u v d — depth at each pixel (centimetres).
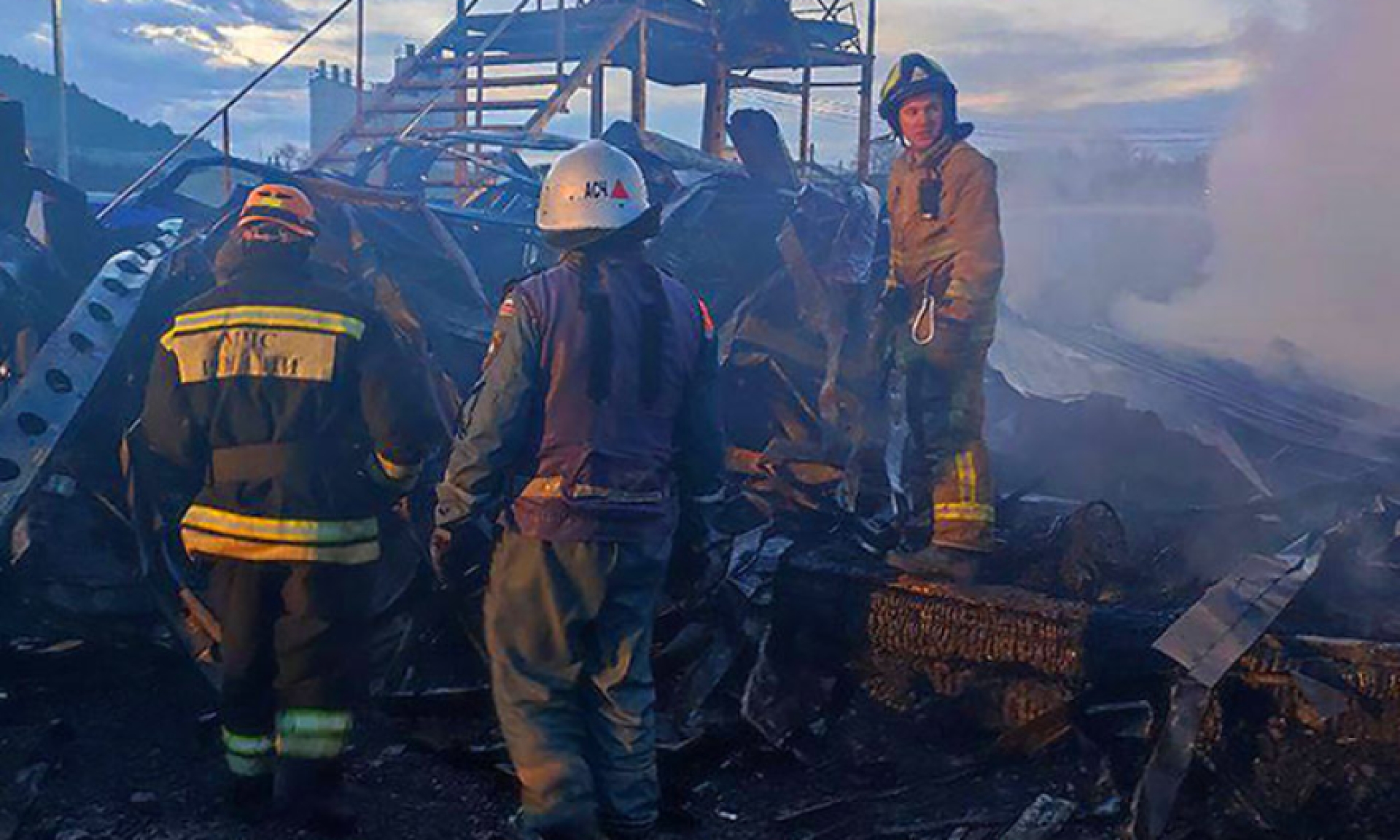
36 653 382
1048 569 416
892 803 339
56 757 340
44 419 426
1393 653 344
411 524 397
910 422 414
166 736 358
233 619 308
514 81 1141
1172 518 473
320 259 504
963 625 386
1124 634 365
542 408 278
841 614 404
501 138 784
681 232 633
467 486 275
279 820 313
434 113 1206
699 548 313
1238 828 317
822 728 373
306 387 303
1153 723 353
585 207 283
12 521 400
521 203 840
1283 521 462
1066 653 371
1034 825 317
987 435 604
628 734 282
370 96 1289
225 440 307
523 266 654
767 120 712
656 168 678
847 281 564
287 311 305
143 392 470
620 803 280
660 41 1366
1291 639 354
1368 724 344
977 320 396
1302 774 336
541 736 276
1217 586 360
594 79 1272
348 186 556
